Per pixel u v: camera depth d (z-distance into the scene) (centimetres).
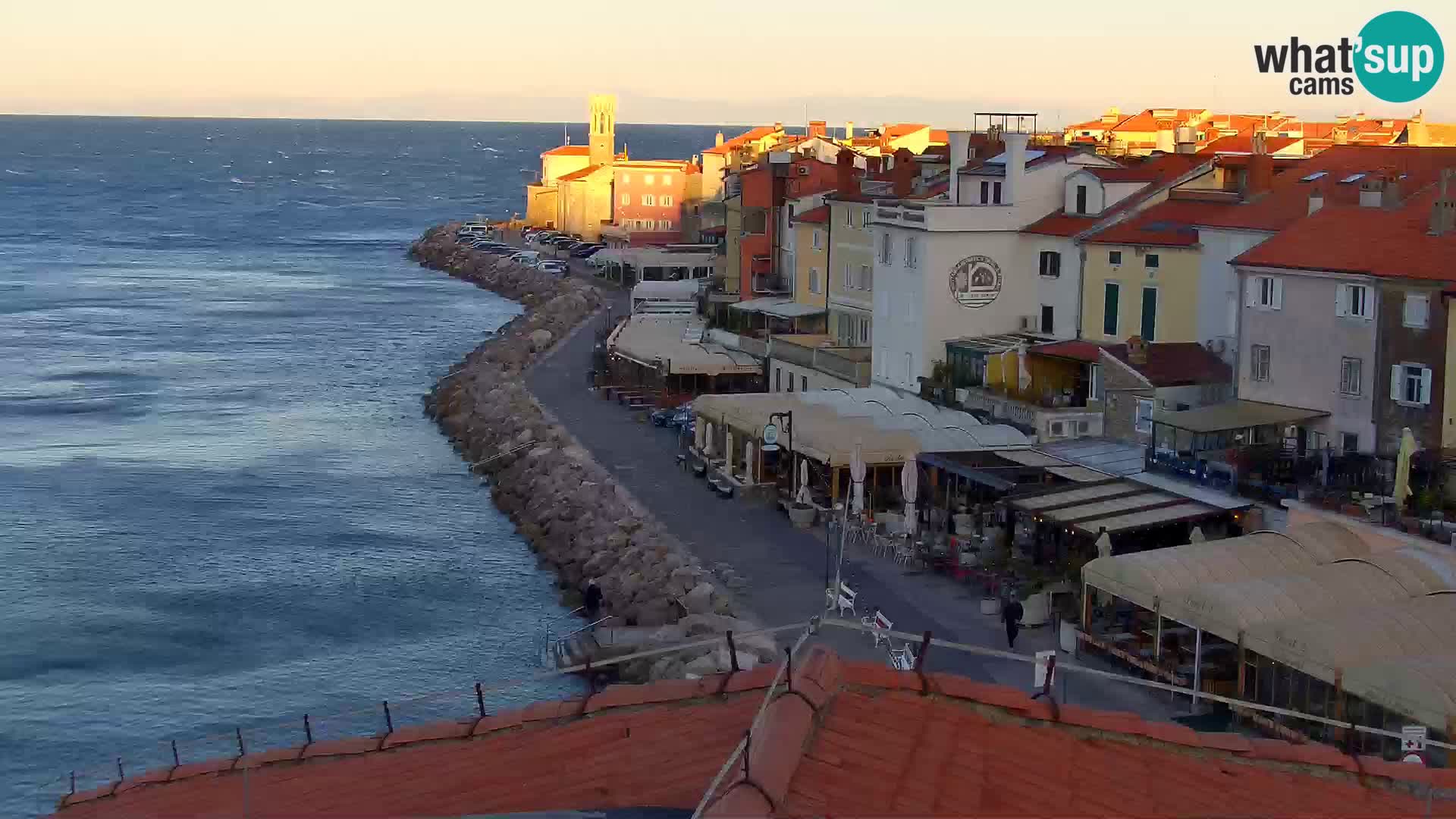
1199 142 13125
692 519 7400
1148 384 7019
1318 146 13075
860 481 6781
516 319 16412
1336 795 1828
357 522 8600
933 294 8488
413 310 18962
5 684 6072
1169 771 1825
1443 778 1869
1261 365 6744
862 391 8338
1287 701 4272
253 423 11681
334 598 7162
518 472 9156
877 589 6028
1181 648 4794
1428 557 4778
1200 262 7519
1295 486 5838
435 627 6712
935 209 8425
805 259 10956
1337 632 4134
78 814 2123
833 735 1775
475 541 8131
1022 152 8500
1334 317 6362
